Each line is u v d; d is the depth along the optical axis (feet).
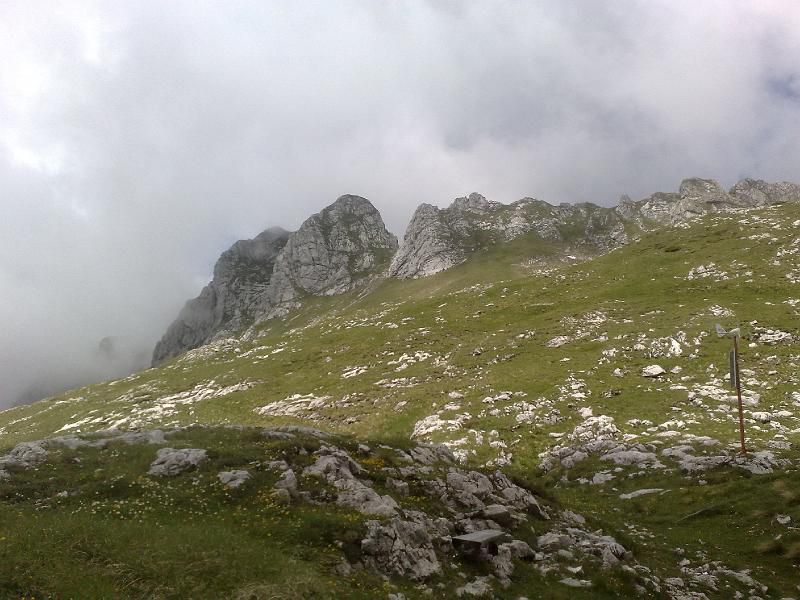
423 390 225.35
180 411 268.41
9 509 62.90
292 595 47.39
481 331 316.40
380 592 52.16
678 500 103.65
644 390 172.04
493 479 94.38
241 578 49.78
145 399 313.53
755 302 249.96
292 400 256.52
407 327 357.82
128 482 72.69
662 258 361.30
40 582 46.52
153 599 45.60
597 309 294.66
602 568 67.62
